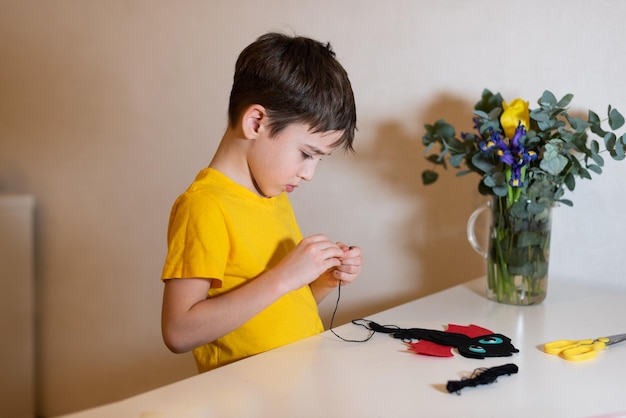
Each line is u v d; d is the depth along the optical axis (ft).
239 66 3.86
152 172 7.13
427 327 4.01
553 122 4.37
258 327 3.83
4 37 7.86
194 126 6.82
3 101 7.95
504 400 2.94
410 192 5.78
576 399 2.98
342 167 6.04
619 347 3.70
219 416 2.70
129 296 7.44
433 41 5.55
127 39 7.11
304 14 6.13
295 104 3.66
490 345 3.61
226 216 3.75
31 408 7.95
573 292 4.87
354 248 4.21
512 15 5.21
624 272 5.05
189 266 3.55
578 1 4.97
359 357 3.42
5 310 7.60
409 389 3.03
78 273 7.72
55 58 7.57
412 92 5.68
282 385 3.03
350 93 3.88
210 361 3.91
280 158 3.75
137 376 7.49
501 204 4.49
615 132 4.95
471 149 4.63
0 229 7.48
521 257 4.45
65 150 7.63
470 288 4.97
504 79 5.30
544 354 3.58
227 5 6.53
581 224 5.17
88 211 7.57
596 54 4.95
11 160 8.00
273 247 3.93
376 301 6.02
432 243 5.74
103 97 7.32
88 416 2.69
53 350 7.98
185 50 6.80
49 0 7.53
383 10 5.73
